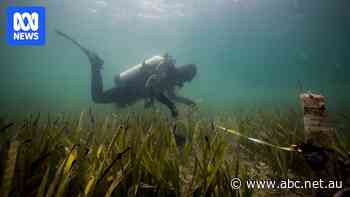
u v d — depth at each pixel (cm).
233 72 5950
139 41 3372
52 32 2948
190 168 287
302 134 346
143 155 196
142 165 198
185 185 228
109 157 196
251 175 273
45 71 6862
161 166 198
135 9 2222
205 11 2228
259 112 643
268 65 5009
